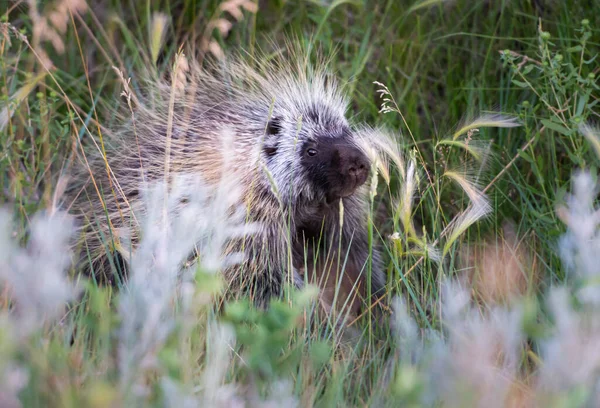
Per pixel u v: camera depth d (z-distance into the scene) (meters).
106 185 6.09
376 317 5.81
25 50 7.82
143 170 5.89
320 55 7.67
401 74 7.84
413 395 3.24
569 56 6.46
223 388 3.56
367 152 5.49
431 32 7.89
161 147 6.04
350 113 7.59
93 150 6.59
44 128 6.35
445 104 7.76
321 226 6.14
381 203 7.20
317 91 6.23
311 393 4.09
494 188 6.81
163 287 3.61
